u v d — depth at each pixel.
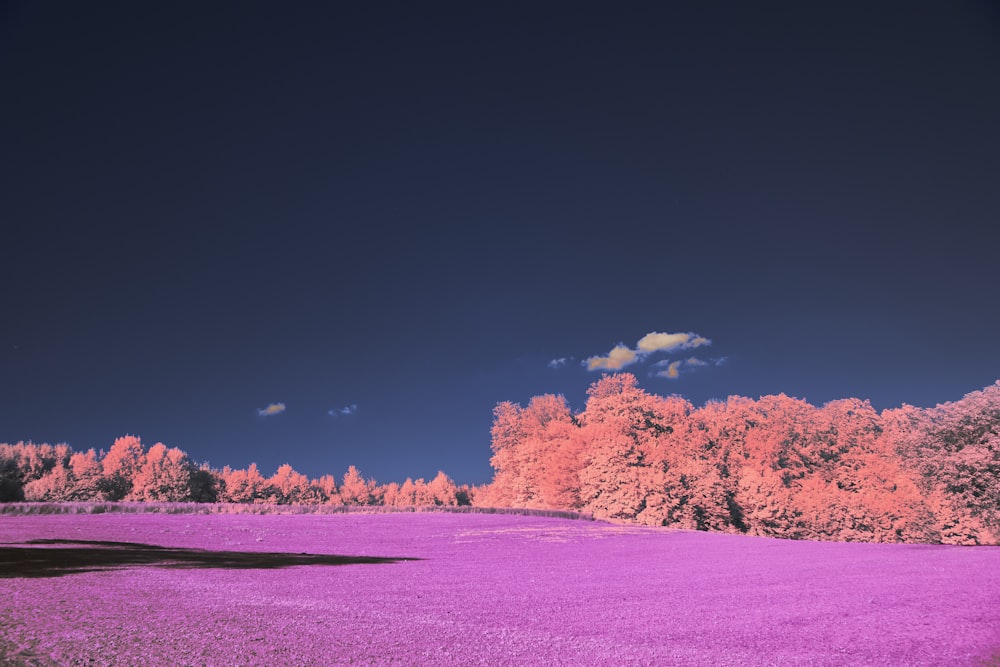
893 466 74.75
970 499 46.00
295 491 131.75
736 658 8.85
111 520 36.56
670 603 14.30
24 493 77.94
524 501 80.94
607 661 8.55
